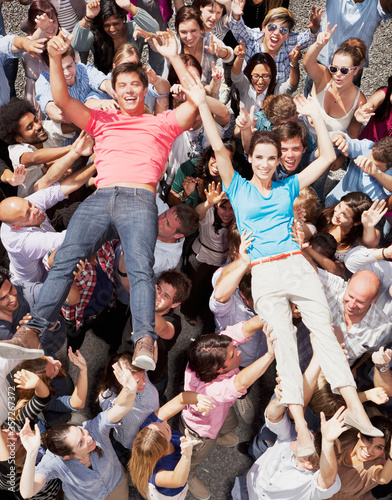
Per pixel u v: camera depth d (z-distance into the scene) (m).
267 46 6.46
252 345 5.20
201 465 5.32
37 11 5.73
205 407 4.40
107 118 4.22
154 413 4.68
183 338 5.94
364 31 6.61
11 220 4.76
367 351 5.17
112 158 4.12
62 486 4.62
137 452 4.18
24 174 5.03
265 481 4.64
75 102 4.15
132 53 5.59
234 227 5.00
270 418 4.44
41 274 5.18
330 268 5.20
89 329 5.71
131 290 3.80
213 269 5.71
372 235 5.14
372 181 5.66
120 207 3.96
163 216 5.02
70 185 5.14
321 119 4.40
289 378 4.05
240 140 5.66
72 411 4.92
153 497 4.42
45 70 6.00
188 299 5.85
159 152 4.18
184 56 5.66
